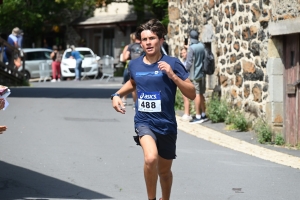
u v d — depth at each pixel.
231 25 23.81
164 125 10.98
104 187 13.84
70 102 29.88
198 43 23.97
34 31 72.69
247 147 19.25
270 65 20.64
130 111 26.88
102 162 16.39
